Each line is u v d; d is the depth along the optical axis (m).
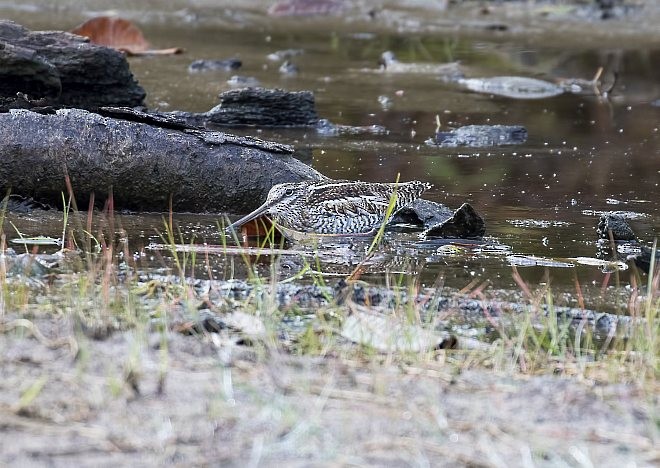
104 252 11.59
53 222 13.13
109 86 18.31
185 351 8.23
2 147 13.48
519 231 13.30
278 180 14.02
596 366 8.55
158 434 6.75
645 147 18.09
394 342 8.75
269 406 7.20
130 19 30.16
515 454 6.74
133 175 13.70
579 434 7.07
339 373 7.94
